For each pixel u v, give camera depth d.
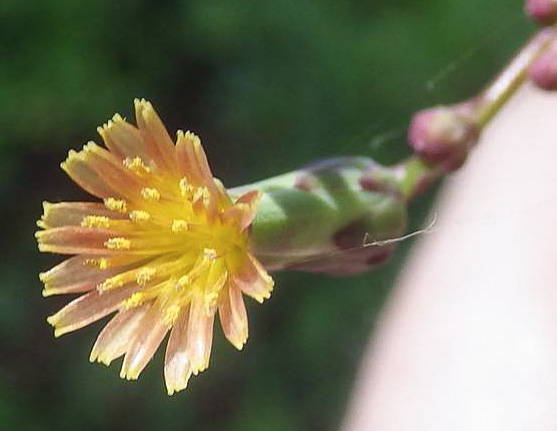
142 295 0.07
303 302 0.18
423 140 0.07
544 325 0.08
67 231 0.07
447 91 0.17
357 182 0.07
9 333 0.18
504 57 0.17
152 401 0.18
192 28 0.19
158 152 0.06
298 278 0.18
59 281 0.07
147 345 0.06
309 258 0.07
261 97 0.19
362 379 0.09
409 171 0.07
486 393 0.08
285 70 0.19
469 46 0.18
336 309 0.18
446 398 0.08
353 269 0.07
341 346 0.17
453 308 0.08
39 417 0.18
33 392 0.18
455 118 0.07
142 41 0.19
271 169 0.19
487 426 0.08
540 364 0.08
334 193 0.07
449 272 0.09
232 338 0.06
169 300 0.07
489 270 0.09
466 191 0.10
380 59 0.18
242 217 0.06
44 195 0.19
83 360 0.18
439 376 0.08
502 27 0.17
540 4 0.07
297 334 0.18
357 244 0.07
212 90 0.19
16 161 0.19
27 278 0.19
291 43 0.19
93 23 0.19
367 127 0.18
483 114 0.07
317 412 0.17
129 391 0.18
